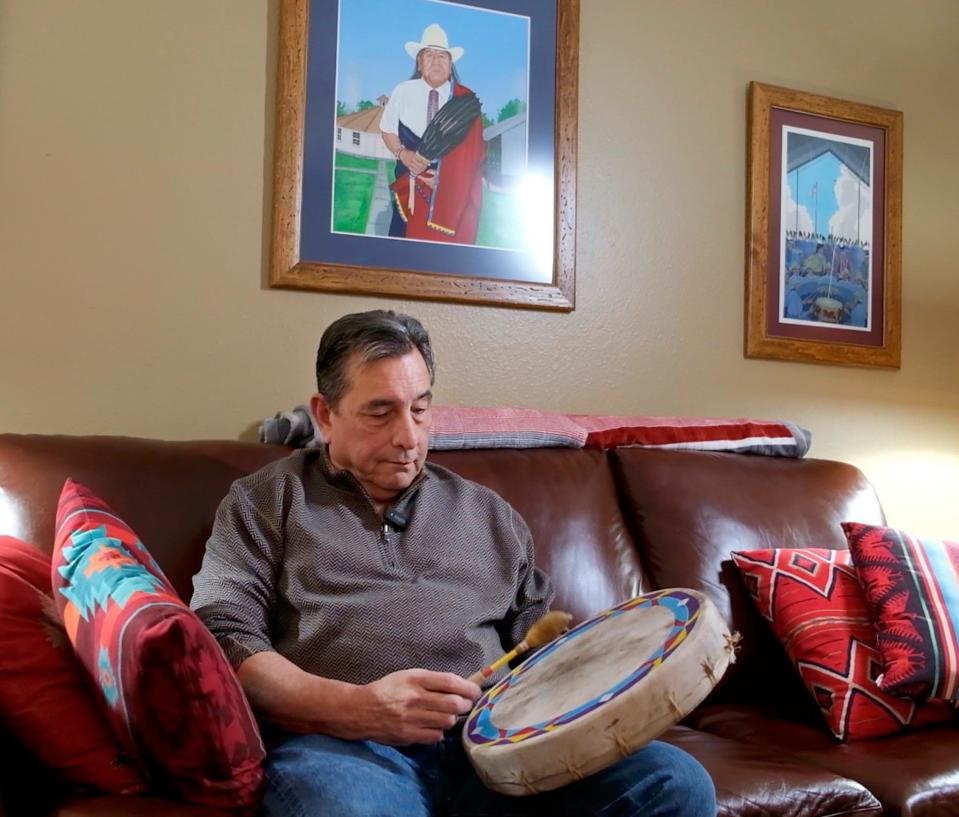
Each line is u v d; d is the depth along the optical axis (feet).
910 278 9.62
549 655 4.50
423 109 7.68
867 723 5.69
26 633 3.85
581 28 8.34
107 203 6.73
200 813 3.49
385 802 3.77
